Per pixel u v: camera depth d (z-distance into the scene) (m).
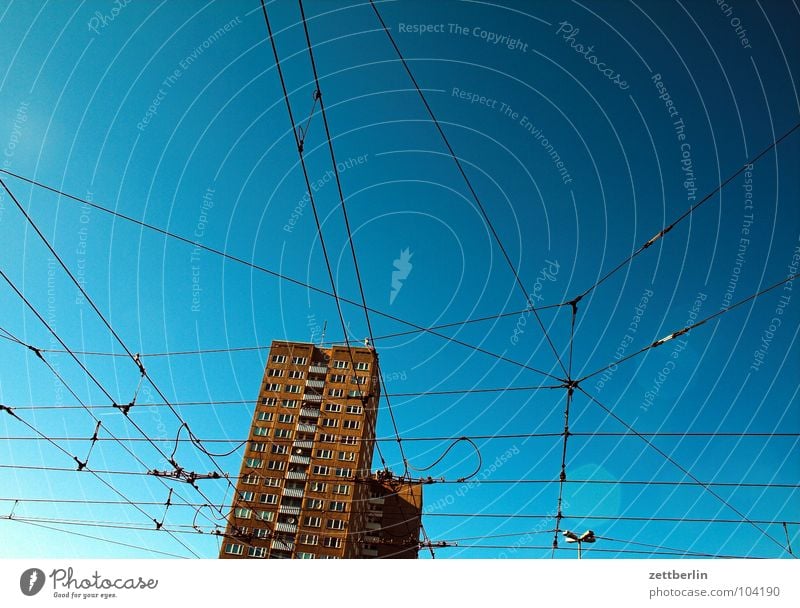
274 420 63.81
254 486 60.19
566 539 14.04
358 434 61.84
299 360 66.19
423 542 16.66
